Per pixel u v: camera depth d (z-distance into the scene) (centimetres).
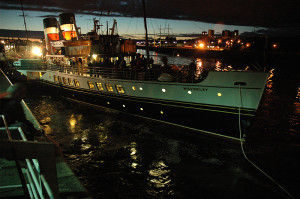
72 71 2761
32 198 345
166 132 1886
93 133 1848
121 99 2286
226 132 1692
